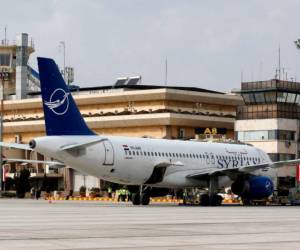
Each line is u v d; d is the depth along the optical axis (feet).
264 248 68.69
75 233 83.71
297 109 323.37
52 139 165.17
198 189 219.20
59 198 277.03
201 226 98.48
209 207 177.99
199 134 331.57
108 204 194.80
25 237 77.82
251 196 198.08
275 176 224.12
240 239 78.07
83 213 132.57
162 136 342.03
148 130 349.41
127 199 238.27
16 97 438.81
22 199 271.28
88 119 367.25
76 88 408.87
